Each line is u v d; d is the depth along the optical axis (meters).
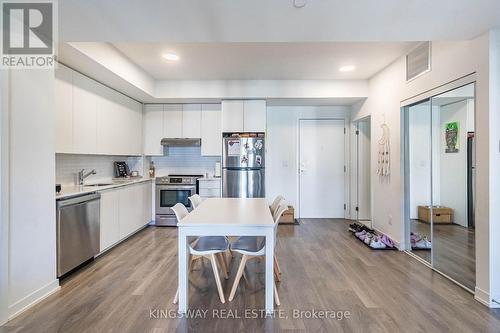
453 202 2.96
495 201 2.28
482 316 2.13
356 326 2.01
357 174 5.66
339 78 4.57
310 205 5.77
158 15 2.06
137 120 4.93
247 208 2.78
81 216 2.99
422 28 2.26
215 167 5.35
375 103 4.36
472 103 2.66
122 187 4.00
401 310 2.22
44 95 2.42
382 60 3.74
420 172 3.71
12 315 2.11
